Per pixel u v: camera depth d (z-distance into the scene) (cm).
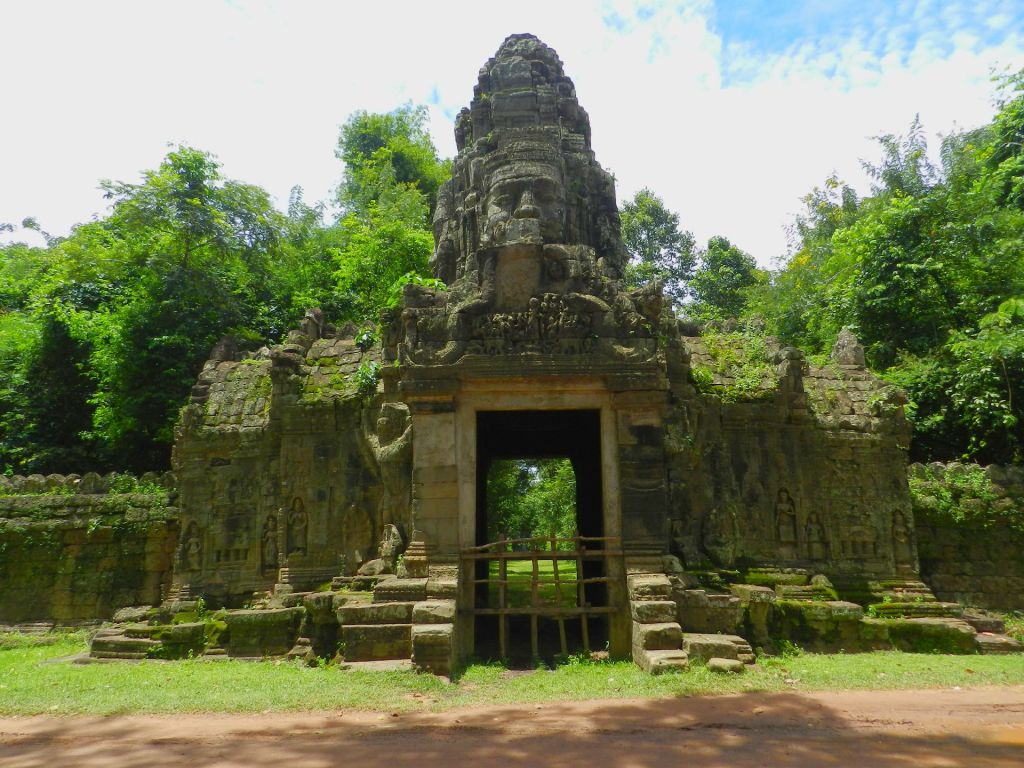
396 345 1611
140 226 2548
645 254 4125
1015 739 729
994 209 2381
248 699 946
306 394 1703
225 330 2628
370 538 1574
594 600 1675
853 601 1612
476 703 919
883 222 2411
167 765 679
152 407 2414
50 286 2700
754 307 3338
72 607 1967
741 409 1678
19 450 2583
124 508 2011
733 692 955
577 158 1714
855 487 1736
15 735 830
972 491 1928
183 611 1609
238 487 1783
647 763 648
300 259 3284
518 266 1386
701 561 1444
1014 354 2005
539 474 4150
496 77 1709
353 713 880
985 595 1861
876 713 845
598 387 1327
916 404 2130
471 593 1254
